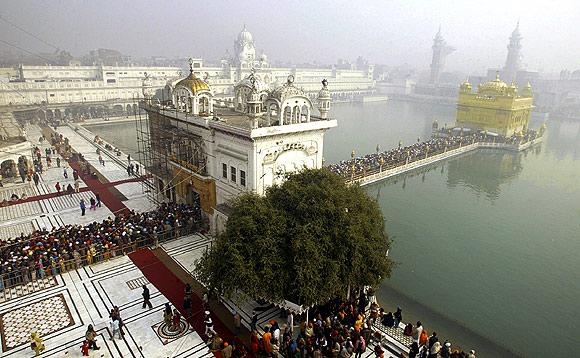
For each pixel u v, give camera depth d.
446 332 23.61
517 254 34.66
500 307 26.48
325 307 22.47
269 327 20.06
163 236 31.58
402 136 96.25
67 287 25.02
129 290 24.92
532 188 55.56
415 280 29.66
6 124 64.69
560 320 25.25
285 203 21.92
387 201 48.56
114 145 71.56
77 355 19.28
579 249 36.00
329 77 188.50
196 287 25.39
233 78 141.00
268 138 28.77
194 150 34.81
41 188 43.97
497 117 84.81
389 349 20.27
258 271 19.23
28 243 27.73
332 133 98.62
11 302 23.33
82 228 31.11
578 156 77.19
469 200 49.72
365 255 21.11
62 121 89.62
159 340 20.50
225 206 31.14
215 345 19.75
